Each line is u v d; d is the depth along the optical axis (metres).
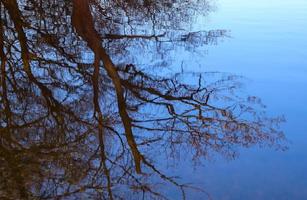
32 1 13.70
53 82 10.20
